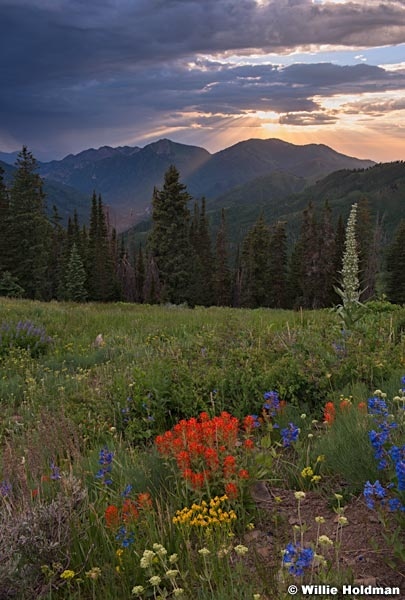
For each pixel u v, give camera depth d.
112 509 3.54
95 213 76.19
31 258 58.06
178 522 3.54
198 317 16.97
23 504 3.91
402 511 3.45
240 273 75.19
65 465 4.88
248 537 3.70
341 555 3.34
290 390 6.49
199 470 4.21
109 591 3.10
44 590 3.19
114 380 7.88
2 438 6.58
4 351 11.81
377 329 8.98
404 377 5.01
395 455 3.40
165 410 6.75
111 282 65.38
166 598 3.15
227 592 2.95
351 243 8.87
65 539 3.48
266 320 14.08
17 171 57.91
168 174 56.03
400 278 59.28
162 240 56.28
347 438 4.61
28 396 8.15
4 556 3.17
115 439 5.91
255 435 5.68
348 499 4.05
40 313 17.61
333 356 7.14
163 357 8.49
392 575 3.09
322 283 63.59
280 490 4.45
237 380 6.95
